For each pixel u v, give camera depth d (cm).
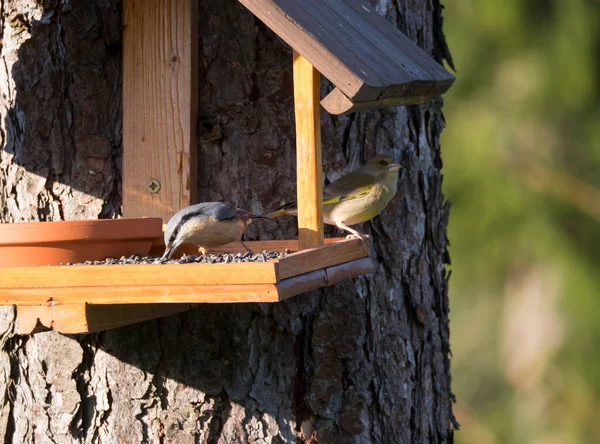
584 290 1886
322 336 1037
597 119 1902
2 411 1070
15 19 1047
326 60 852
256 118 1052
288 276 821
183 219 942
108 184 1062
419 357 1102
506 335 2012
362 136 1076
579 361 1911
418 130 1119
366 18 1009
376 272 1076
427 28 1149
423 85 914
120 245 960
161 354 1030
